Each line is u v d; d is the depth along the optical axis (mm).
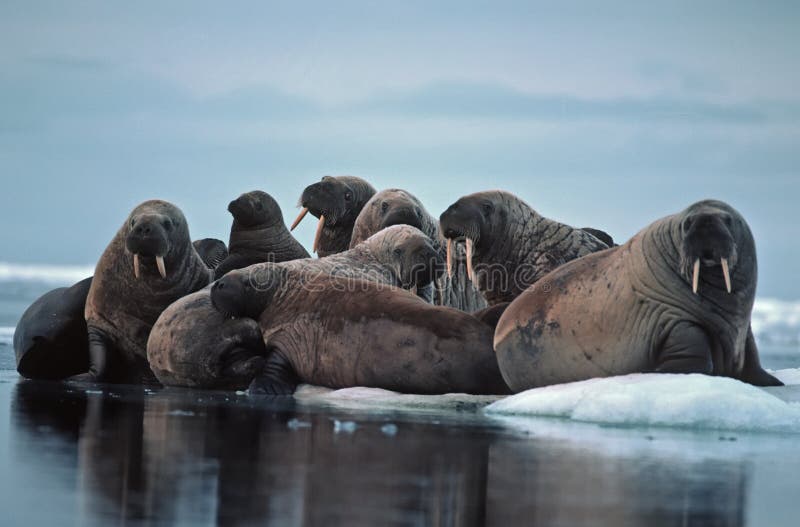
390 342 44844
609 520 21812
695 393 36250
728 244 38094
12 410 36969
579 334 41500
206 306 50719
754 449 31641
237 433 31922
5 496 22250
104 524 20125
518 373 43312
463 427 34531
